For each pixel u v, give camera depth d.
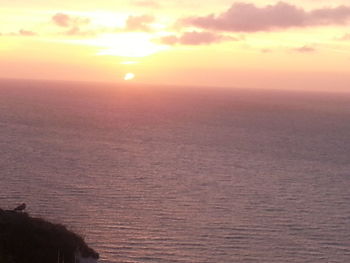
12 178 75.31
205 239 52.50
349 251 51.38
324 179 87.25
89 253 30.14
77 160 94.12
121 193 69.94
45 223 30.00
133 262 45.28
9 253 26.19
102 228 54.28
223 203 67.25
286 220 60.69
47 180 75.31
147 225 56.06
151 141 126.81
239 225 57.78
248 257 48.41
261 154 113.38
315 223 60.00
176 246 50.12
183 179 81.62
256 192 74.62
